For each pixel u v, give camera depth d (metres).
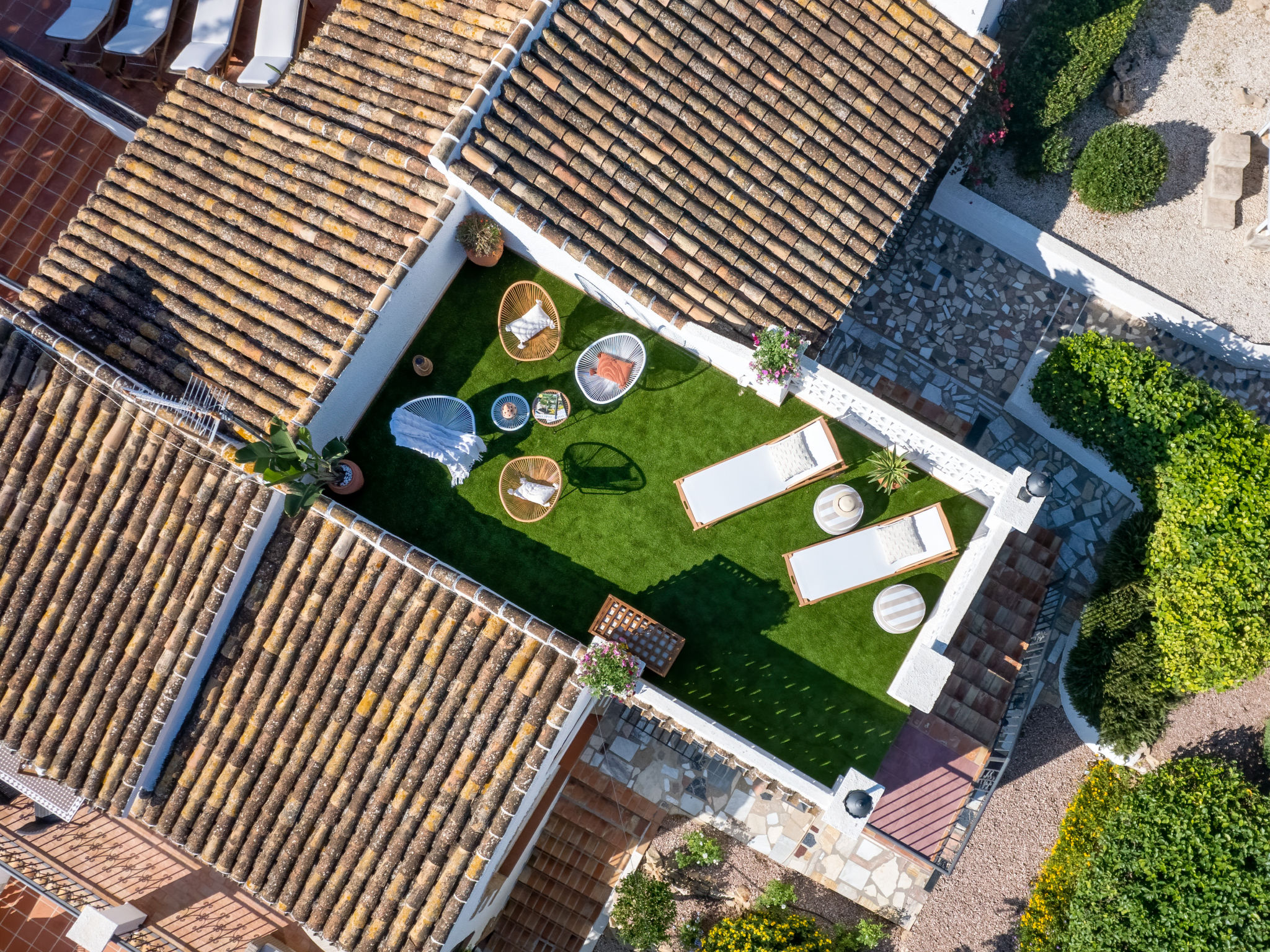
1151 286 21.48
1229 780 18.59
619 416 17.50
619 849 20.31
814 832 20.41
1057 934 19.70
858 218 16.22
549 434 17.52
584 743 20.55
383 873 15.55
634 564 17.09
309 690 15.80
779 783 15.63
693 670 16.75
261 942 18.16
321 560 15.86
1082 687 19.72
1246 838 17.80
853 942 19.95
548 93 15.93
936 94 16.67
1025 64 20.27
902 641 16.67
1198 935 17.33
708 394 17.44
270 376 15.94
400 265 15.75
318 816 15.79
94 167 21.08
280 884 15.82
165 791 16.14
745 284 15.98
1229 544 17.66
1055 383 19.47
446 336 17.83
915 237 22.19
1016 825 21.02
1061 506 21.33
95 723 16.11
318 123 16.70
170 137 17.48
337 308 15.98
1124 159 20.38
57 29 21.55
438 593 15.64
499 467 17.41
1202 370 21.33
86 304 16.58
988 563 15.51
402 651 15.69
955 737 18.08
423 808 15.48
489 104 15.80
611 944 20.61
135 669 16.03
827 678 16.69
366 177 16.33
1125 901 18.03
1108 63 19.95
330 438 16.78
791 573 16.58
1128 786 20.39
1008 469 21.41
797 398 17.23
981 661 18.86
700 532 17.09
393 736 15.59
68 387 16.22
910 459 17.06
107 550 16.19
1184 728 20.81
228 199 16.80
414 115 16.33
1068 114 20.52
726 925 19.38
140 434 16.09
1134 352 19.03
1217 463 17.86
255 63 21.14
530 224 15.64
